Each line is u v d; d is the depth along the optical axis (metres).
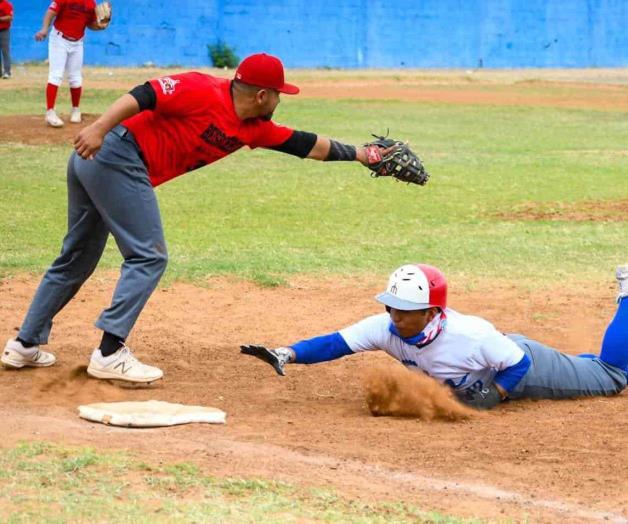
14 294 16.59
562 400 11.60
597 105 51.28
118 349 11.63
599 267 19.61
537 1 69.88
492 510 8.11
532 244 21.47
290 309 16.39
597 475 9.03
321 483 8.54
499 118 45.09
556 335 15.06
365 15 65.88
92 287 17.17
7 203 24.27
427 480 8.83
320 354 11.02
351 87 56.22
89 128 10.54
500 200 26.64
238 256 19.72
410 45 67.25
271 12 63.81
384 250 20.67
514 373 11.02
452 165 31.94
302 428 10.36
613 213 25.11
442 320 10.76
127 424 10.09
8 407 10.77
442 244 21.33
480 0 68.31
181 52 62.31
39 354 12.45
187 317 15.78
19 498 7.85
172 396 11.57
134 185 11.18
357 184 28.61
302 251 20.41
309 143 11.45
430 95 53.34
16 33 58.22
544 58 70.88
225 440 9.76
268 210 24.67
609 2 72.06
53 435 9.55
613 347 11.61
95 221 11.86
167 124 11.08
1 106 40.53
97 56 60.53
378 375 10.94
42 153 31.31
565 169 31.77
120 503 7.83
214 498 8.02
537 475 9.02
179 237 21.39
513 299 17.16
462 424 10.63
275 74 10.87
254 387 12.19
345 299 17.05
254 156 33.44
